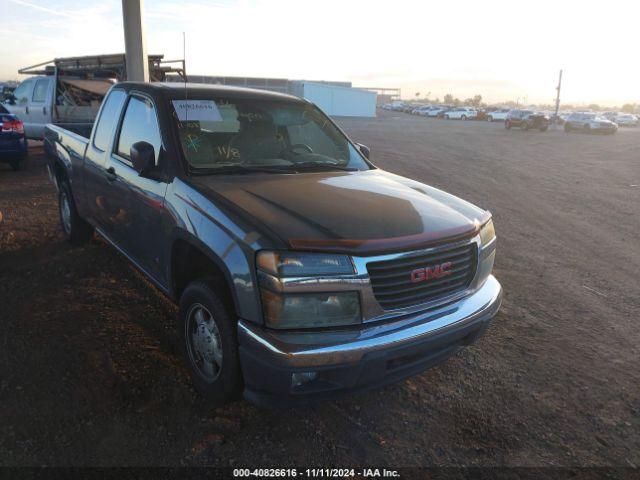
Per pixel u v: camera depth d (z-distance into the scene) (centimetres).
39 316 414
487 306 312
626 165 1770
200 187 315
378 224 283
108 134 450
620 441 302
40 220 702
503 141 2817
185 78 426
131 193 382
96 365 347
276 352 249
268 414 309
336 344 253
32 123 1417
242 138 387
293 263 252
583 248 707
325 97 6625
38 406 304
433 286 290
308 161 398
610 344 423
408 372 284
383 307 270
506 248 693
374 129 3553
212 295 288
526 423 314
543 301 509
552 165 1727
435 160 1752
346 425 304
